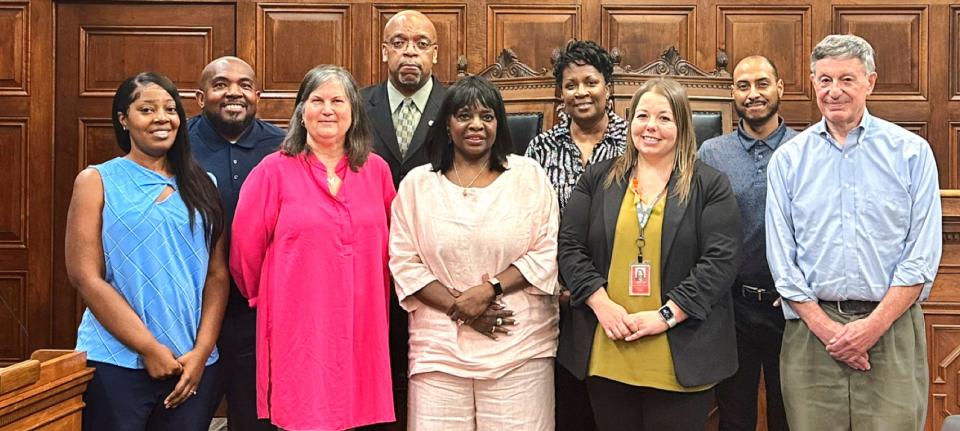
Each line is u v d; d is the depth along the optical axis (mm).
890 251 2547
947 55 4953
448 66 5020
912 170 2562
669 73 4188
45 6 5070
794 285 2605
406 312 3041
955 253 3066
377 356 2666
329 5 5016
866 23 4973
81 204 2523
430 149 2779
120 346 2510
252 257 2688
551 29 4992
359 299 2654
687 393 2543
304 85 2729
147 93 2580
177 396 2539
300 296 2613
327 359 2600
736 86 3229
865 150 2586
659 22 5004
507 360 2607
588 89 3041
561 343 2688
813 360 2615
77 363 2465
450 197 2691
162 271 2551
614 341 2557
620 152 3035
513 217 2666
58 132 5125
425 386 2652
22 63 5082
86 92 5109
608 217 2637
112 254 2525
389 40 3355
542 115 3932
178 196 2633
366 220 2680
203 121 3186
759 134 3203
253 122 3240
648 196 2635
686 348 2523
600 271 2631
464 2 4996
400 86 3352
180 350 2572
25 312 5094
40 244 5090
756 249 3047
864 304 2564
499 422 2623
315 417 2574
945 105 4953
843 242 2568
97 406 2521
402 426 3143
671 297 2521
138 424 2516
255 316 2896
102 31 5094
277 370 2617
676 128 2633
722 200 2605
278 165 2703
